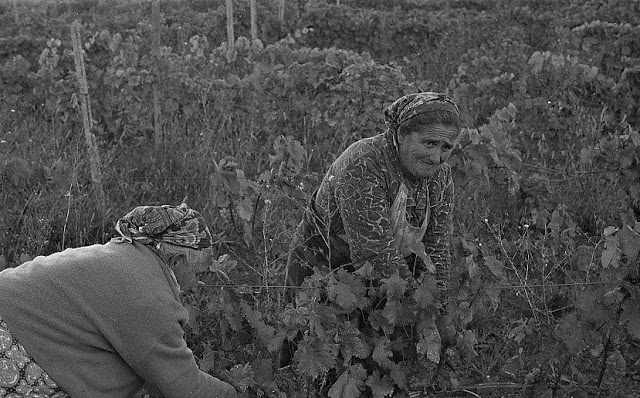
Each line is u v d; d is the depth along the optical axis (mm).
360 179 2809
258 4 15008
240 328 3082
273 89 7105
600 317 3037
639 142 5109
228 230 5215
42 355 2160
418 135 2699
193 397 2344
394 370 2908
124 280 2221
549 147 6965
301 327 2904
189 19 15117
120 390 2301
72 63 7891
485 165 5035
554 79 7469
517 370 3490
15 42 10242
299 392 3031
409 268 3154
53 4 19234
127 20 16297
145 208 2369
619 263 3059
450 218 3131
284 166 4289
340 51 7188
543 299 3602
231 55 8602
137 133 7477
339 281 2875
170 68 7234
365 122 6902
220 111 7188
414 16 14445
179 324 2318
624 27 9383
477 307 3273
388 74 7062
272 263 4000
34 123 7363
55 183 5246
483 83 7469
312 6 14773
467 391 3350
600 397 3379
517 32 15008
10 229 5199
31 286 2178
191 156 6430
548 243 4414
